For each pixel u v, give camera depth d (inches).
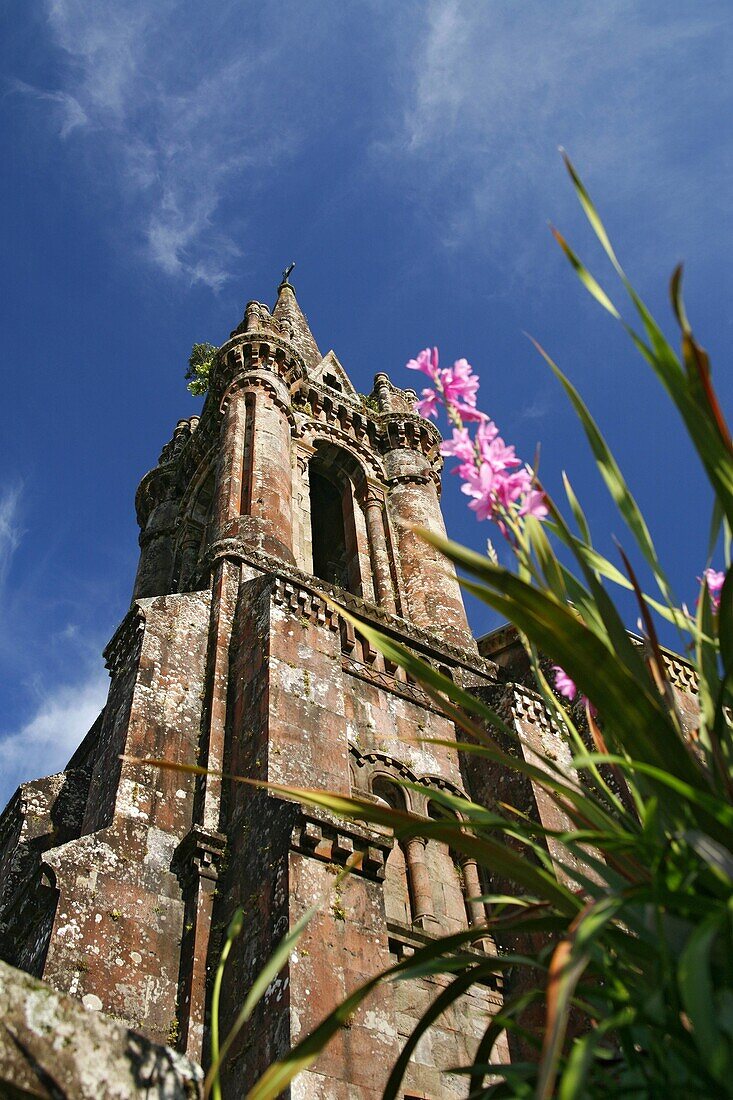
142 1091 165.3
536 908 171.2
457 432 197.6
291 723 577.3
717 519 170.2
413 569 1054.4
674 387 159.9
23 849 746.8
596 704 157.3
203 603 730.2
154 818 549.3
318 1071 374.9
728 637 161.6
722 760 156.3
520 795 677.3
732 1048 112.8
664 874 138.6
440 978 542.0
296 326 1517.0
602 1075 140.2
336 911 449.1
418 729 745.0
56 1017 162.4
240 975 445.4
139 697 623.2
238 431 1010.7
